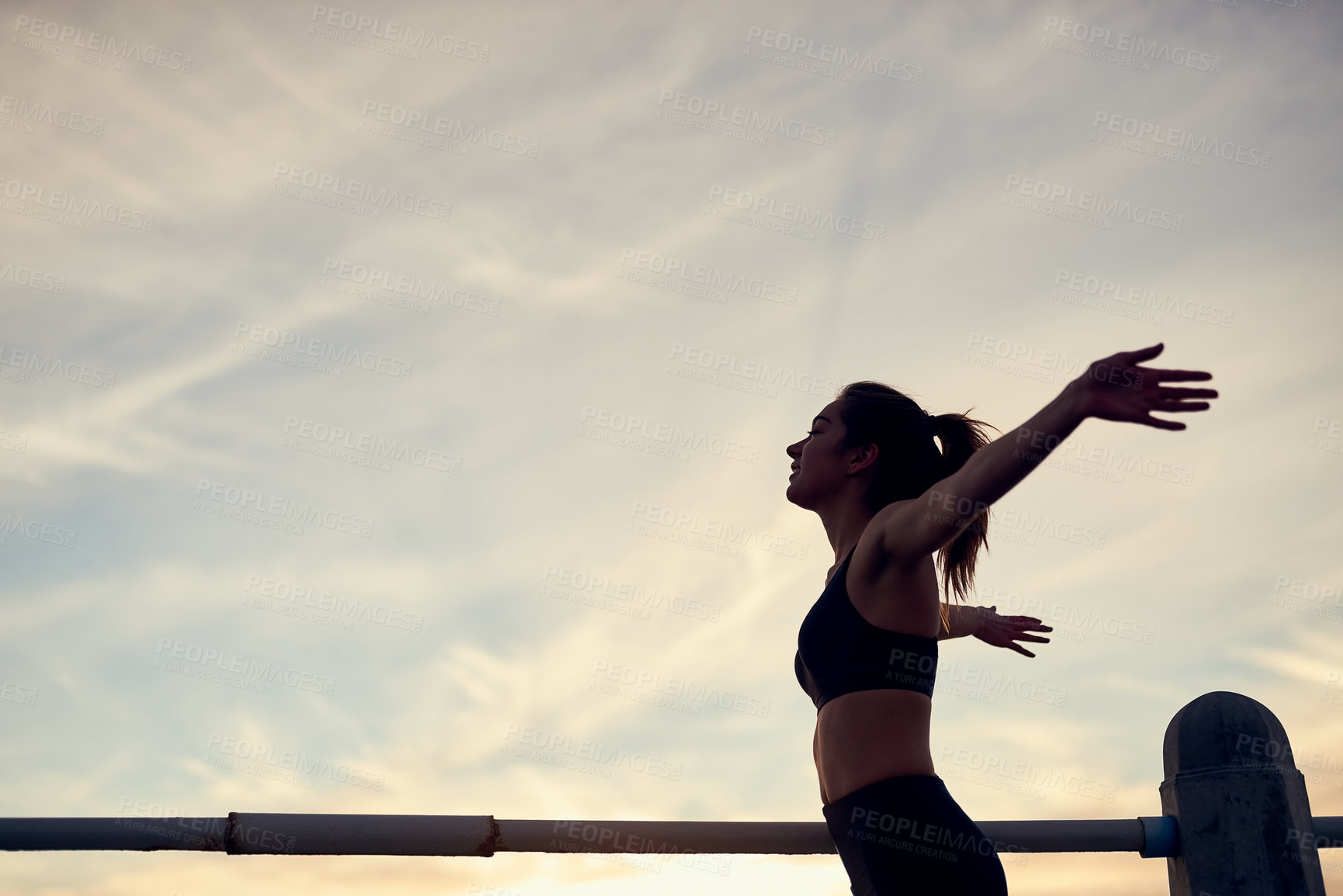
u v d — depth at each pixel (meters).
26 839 1.91
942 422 2.22
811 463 2.14
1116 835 2.15
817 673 1.89
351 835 1.98
